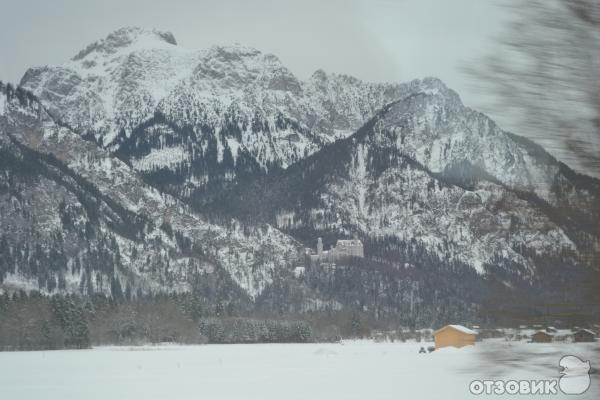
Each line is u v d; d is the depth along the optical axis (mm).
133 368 99438
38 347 164125
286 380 75375
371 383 68312
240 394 61781
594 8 7148
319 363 104000
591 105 7047
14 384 77000
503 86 7164
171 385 72438
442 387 52656
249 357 124250
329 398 56125
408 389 57688
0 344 162750
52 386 73938
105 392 67000
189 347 168750
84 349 163375
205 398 58969
